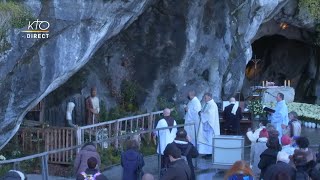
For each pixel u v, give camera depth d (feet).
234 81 84.84
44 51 53.26
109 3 56.39
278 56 112.88
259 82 111.14
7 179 35.91
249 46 86.07
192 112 63.98
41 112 67.72
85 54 56.49
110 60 75.41
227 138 57.00
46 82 54.13
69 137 61.16
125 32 76.02
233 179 34.35
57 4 52.75
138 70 77.20
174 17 77.71
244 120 75.82
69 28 54.19
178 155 38.27
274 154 44.21
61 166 60.59
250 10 83.92
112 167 60.03
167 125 58.13
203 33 80.28
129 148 47.60
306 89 109.40
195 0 77.77
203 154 63.36
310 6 95.25
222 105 76.07
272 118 64.23
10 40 50.90
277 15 96.17
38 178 55.47
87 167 40.65
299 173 38.68
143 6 65.72
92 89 70.13
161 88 78.02
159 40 77.66
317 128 88.38
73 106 67.97
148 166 60.64
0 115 53.11
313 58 108.68
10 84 52.26
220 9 81.20
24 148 62.03
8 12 50.24
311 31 100.53
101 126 65.57
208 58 81.10
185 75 79.25
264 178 39.42
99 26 56.65
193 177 49.08
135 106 76.28
